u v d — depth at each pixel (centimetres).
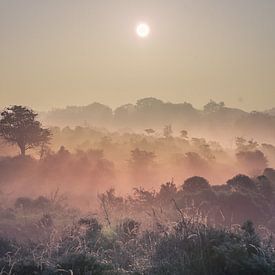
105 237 1680
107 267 1294
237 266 1227
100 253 1459
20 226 2844
